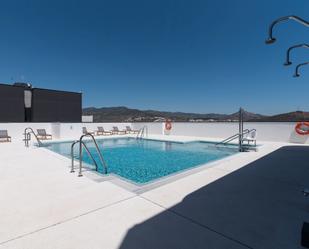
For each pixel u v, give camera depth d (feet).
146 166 22.31
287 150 25.27
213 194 10.31
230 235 6.64
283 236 6.58
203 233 6.75
